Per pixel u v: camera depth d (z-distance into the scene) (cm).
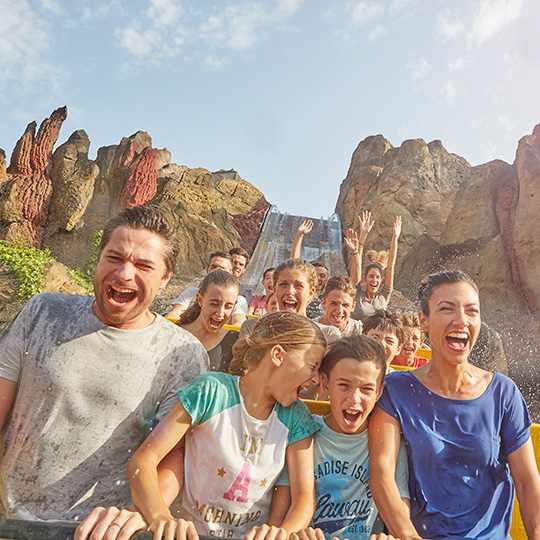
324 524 215
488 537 212
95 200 3359
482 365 795
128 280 199
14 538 143
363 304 743
